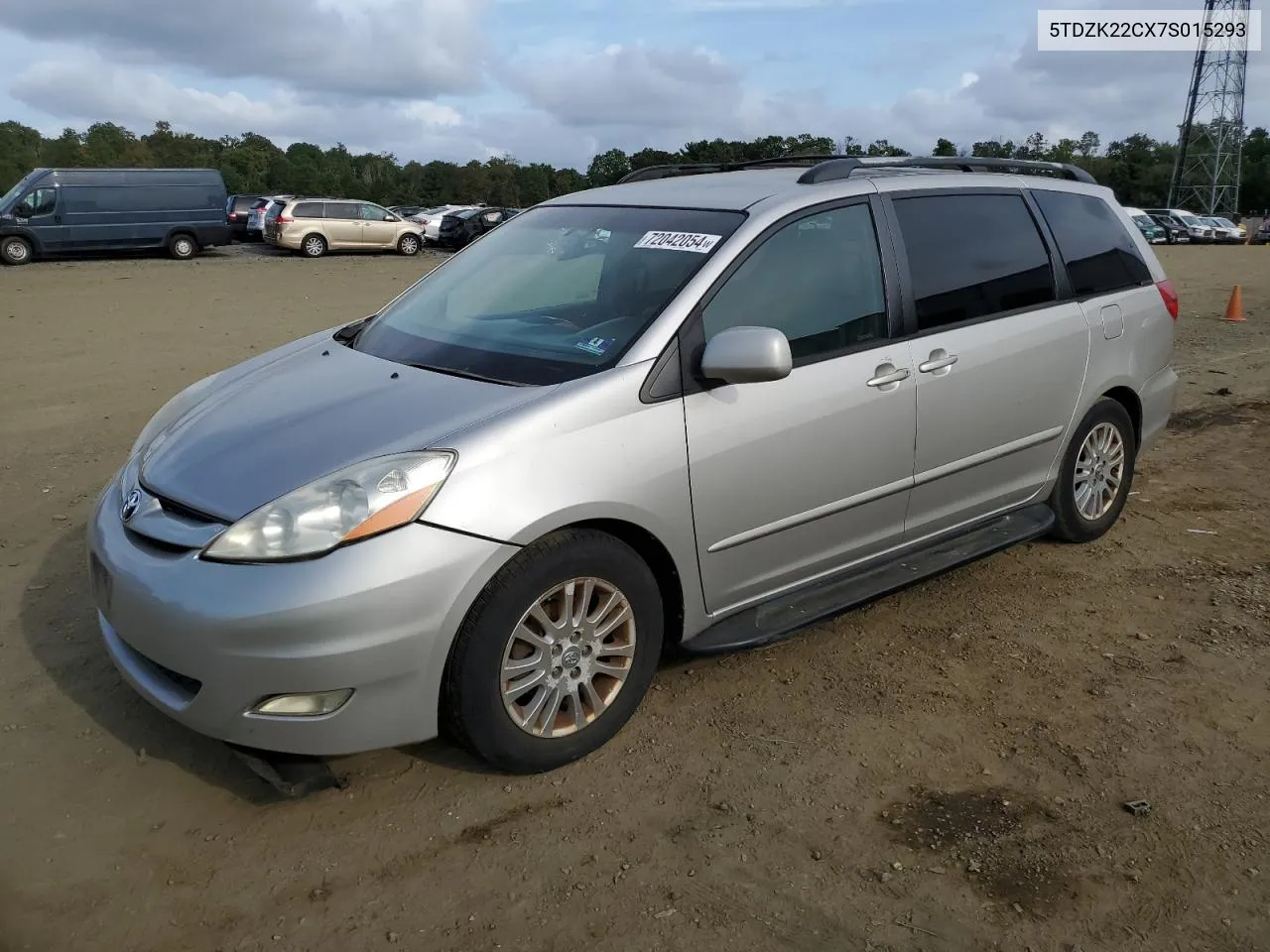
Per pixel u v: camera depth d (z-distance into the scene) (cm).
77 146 12181
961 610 436
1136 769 322
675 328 328
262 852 282
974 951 248
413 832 290
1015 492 452
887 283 388
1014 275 440
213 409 348
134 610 285
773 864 278
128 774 315
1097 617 430
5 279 1920
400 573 272
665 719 348
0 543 494
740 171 452
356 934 253
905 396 384
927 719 350
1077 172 508
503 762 306
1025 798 307
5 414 760
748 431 338
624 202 409
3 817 294
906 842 287
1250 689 371
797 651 398
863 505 382
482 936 252
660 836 289
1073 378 459
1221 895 267
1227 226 4309
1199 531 533
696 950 248
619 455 308
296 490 280
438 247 3519
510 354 341
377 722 281
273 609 265
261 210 3347
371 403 321
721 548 342
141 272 2142
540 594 299
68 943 249
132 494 315
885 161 428
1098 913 261
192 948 248
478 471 285
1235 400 845
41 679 369
